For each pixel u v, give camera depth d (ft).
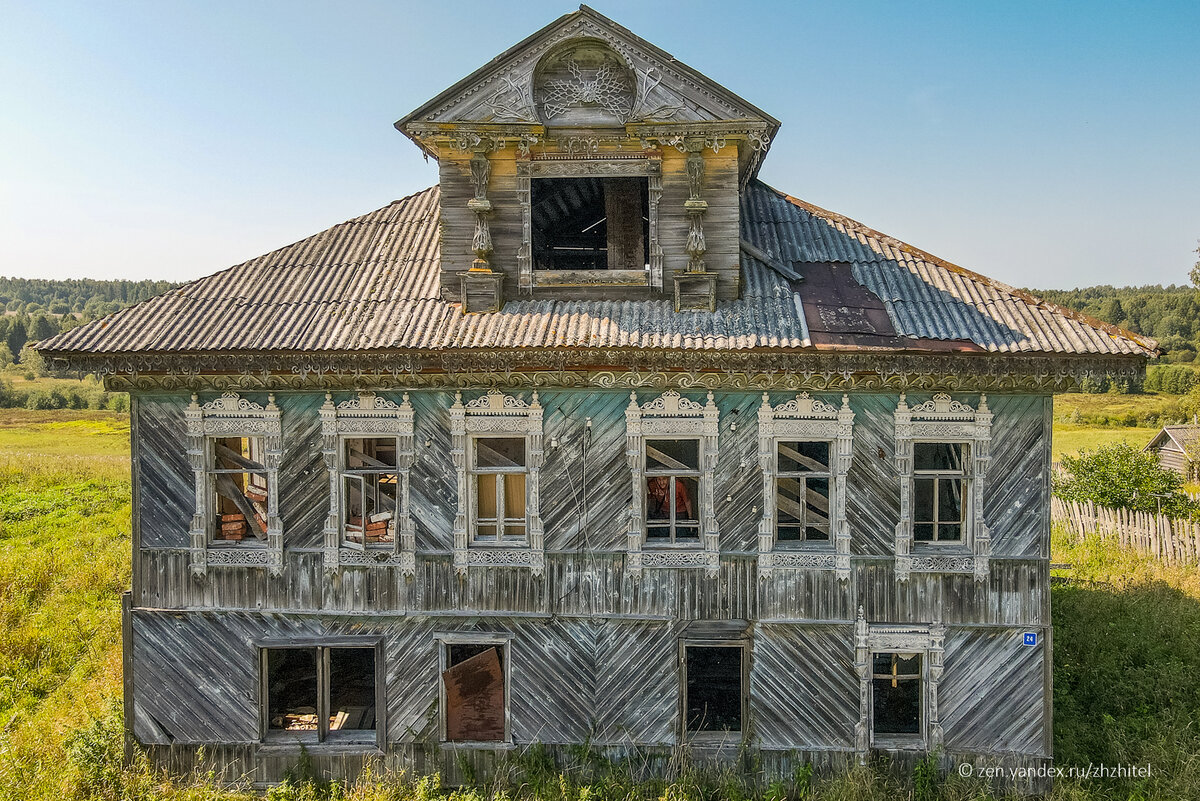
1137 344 33.37
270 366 35.68
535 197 45.09
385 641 38.52
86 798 36.65
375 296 38.65
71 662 53.36
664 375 36.32
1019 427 36.19
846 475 36.83
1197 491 120.67
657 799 35.65
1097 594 59.77
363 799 35.78
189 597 38.91
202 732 39.11
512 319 36.63
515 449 41.55
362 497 38.40
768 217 43.47
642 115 37.14
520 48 37.04
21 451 173.88
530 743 38.24
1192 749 38.40
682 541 38.14
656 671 37.68
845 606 37.11
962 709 37.06
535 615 37.88
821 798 35.29
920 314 36.01
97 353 34.88
